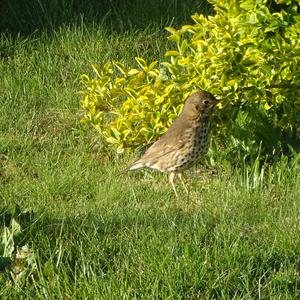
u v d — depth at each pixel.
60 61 16.94
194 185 13.19
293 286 9.78
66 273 9.95
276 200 12.51
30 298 9.52
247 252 10.27
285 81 13.30
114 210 11.99
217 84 13.22
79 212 12.04
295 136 13.93
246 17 13.23
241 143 13.59
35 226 11.27
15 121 15.36
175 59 13.38
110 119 15.30
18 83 16.27
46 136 15.03
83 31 17.52
